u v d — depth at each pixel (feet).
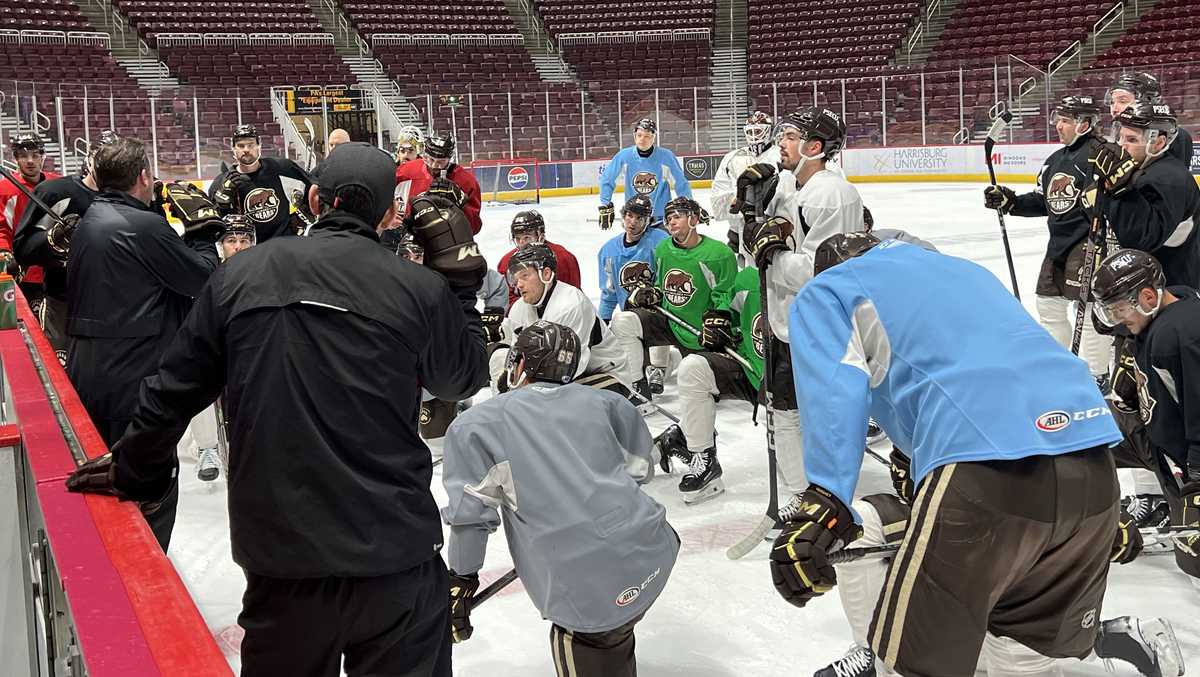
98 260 11.03
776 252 12.99
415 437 6.66
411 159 22.70
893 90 72.84
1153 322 10.66
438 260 7.19
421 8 90.99
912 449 7.45
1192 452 10.32
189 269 11.36
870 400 7.25
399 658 6.73
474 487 8.44
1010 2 84.94
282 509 6.24
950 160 70.64
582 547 8.32
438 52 86.43
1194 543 9.87
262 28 84.99
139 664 4.14
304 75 80.84
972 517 6.82
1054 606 7.31
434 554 6.68
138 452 6.54
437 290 6.72
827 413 7.03
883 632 7.23
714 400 14.99
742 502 14.88
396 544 6.40
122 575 5.13
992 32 84.02
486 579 12.53
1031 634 7.40
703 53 89.76
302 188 21.67
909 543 7.03
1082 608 7.34
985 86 69.56
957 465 6.91
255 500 6.29
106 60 77.10
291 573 6.27
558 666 8.89
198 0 85.25
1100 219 16.02
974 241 41.24
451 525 8.48
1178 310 10.37
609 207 28.86
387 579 6.47
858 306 7.36
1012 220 47.91
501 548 13.44
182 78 78.28
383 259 6.61
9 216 20.88
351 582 6.40
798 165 13.58
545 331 8.79
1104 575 7.35
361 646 6.75
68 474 6.98
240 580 12.59
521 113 73.77
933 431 7.06
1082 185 18.69
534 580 8.61
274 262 6.48
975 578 6.88
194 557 13.28
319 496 6.26
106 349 11.19
